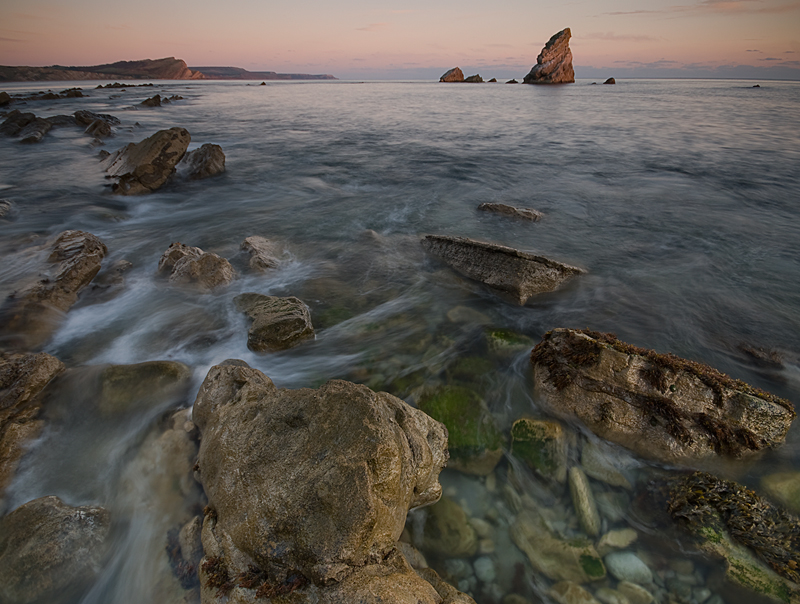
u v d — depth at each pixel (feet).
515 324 25.50
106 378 18.79
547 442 16.74
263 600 10.43
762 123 109.19
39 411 17.49
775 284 29.91
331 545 10.69
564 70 395.96
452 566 12.98
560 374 18.72
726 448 15.87
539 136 93.91
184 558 12.44
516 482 15.58
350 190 54.13
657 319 25.99
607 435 17.04
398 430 13.34
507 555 13.29
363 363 21.84
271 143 85.56
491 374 20.94
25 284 26.53
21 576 12.14
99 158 67.26
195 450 15.62
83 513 13.70
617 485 15.39
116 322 24.98
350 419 12.54
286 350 22.53
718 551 12.82
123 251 34.86
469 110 155.02
